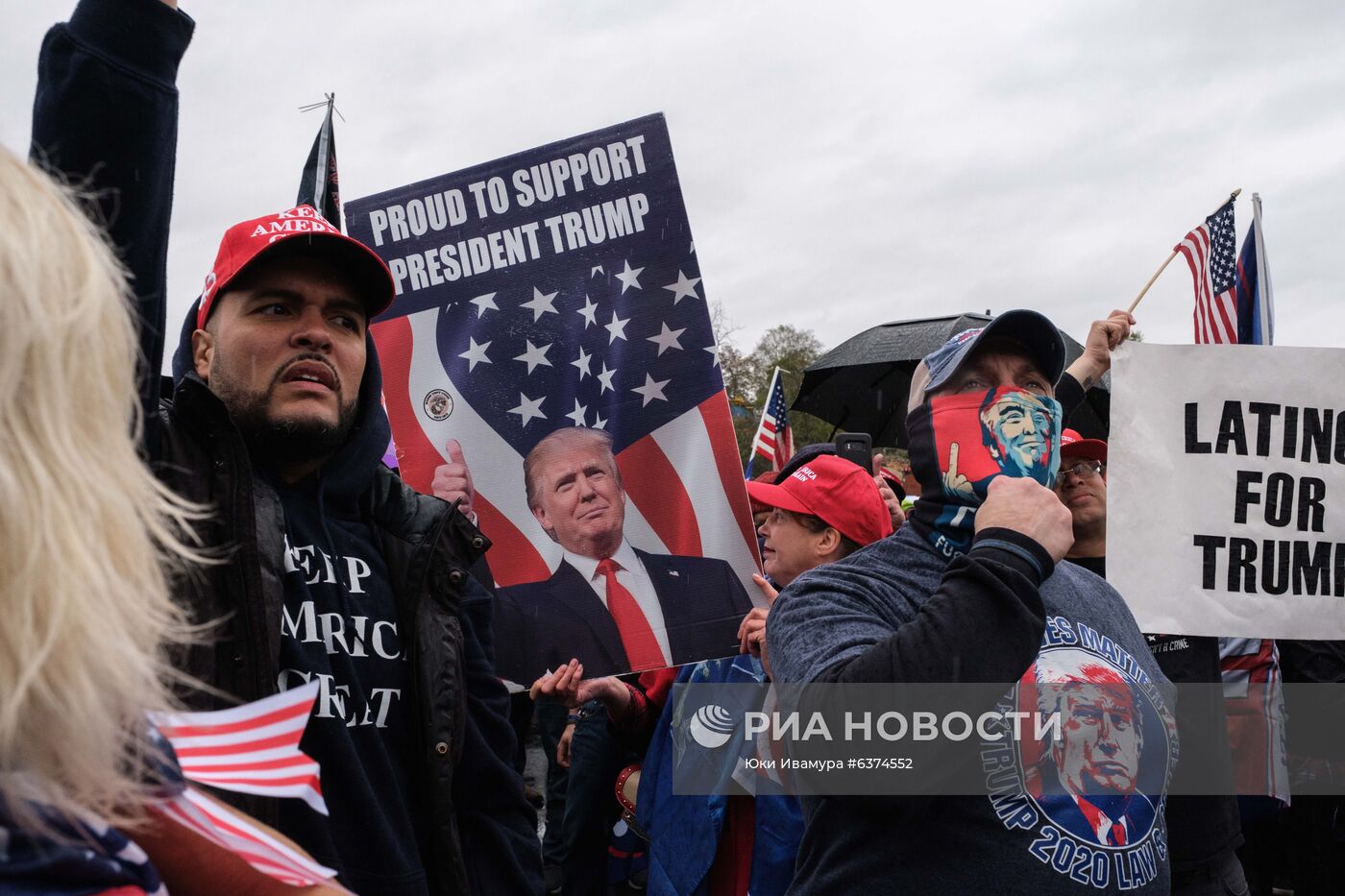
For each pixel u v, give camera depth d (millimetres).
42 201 684
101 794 705
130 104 1529
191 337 2219
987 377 2246
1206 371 3182
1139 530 3146
